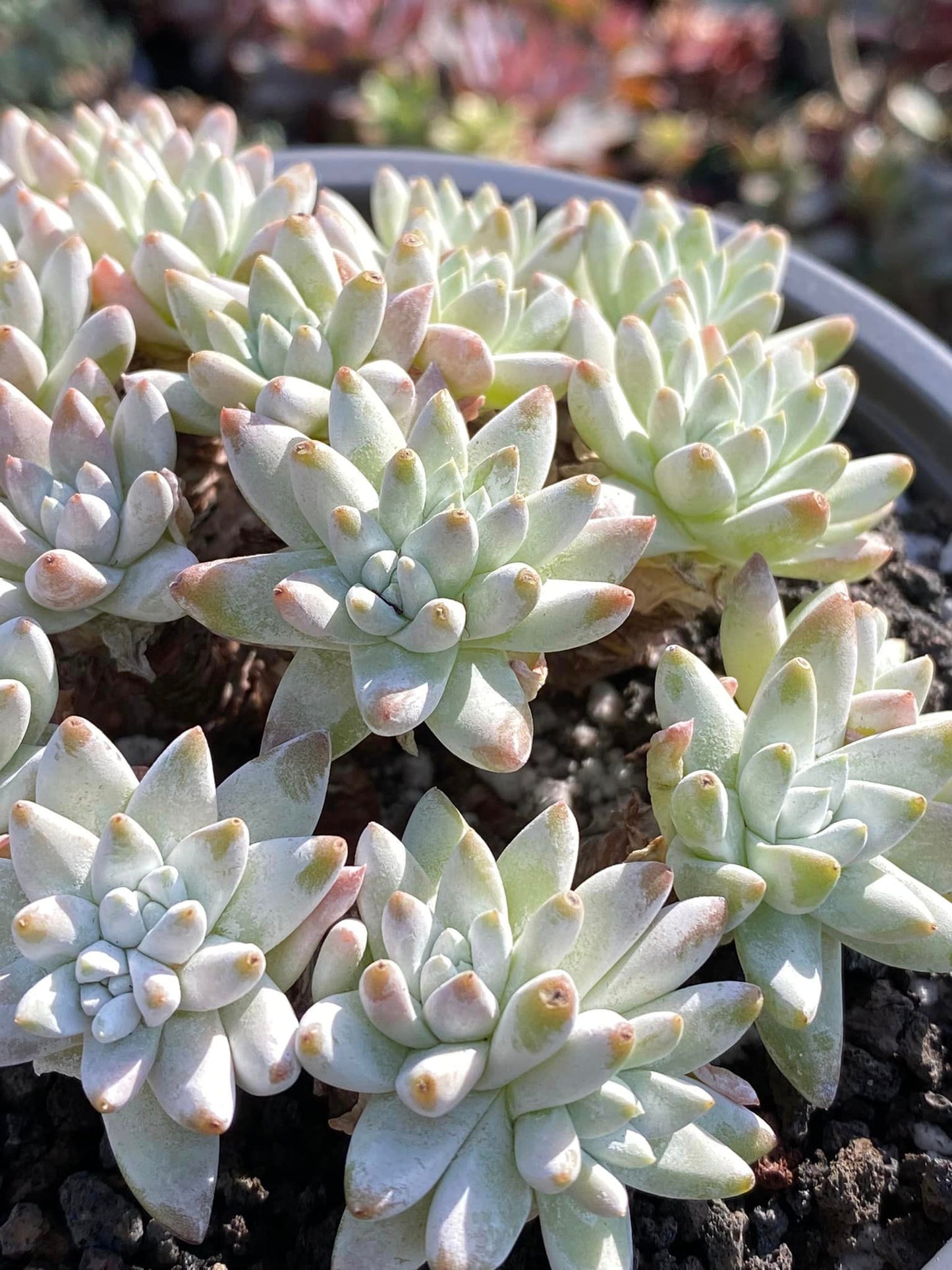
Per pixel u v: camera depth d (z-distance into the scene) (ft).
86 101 1.75
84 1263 0.66
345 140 1.79
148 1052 0.60
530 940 0.61
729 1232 0.67
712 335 0.79
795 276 0.99
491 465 0.67
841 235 1.75
